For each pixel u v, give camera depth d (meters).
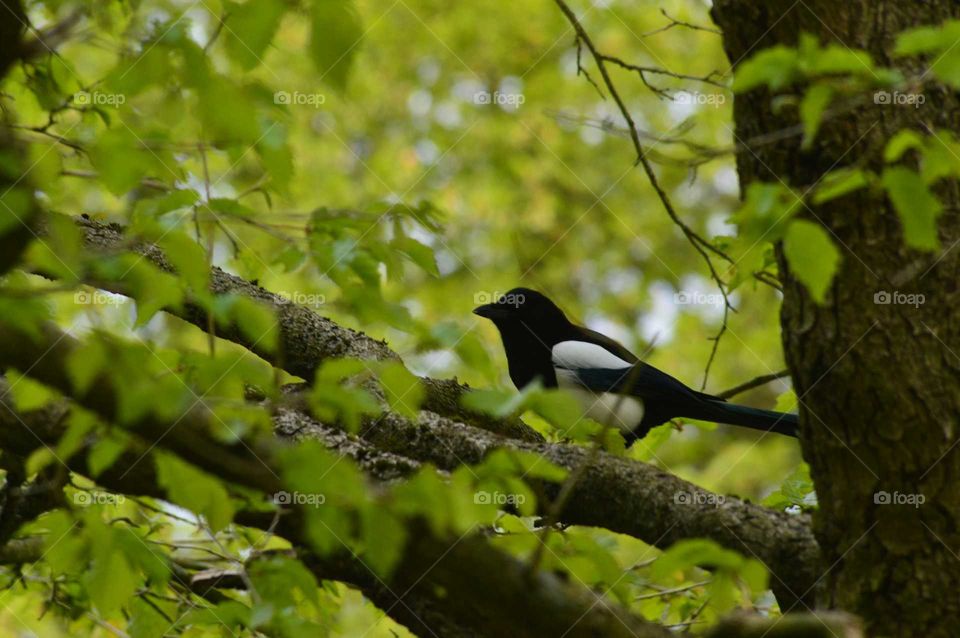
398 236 4.77
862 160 3.93
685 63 22.47
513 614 3.89
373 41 23.19
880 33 5.28
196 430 3.67
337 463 3.59
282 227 4.98
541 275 23.02
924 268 5.12
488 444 6.59
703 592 7.60
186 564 7.92
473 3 23.23
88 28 3.74
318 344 7.49
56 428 5.30
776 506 6.66
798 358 5.30
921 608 4.89
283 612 4.79
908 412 5.00
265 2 3.12
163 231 3.69
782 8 5.29
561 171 23.84
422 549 3.80
